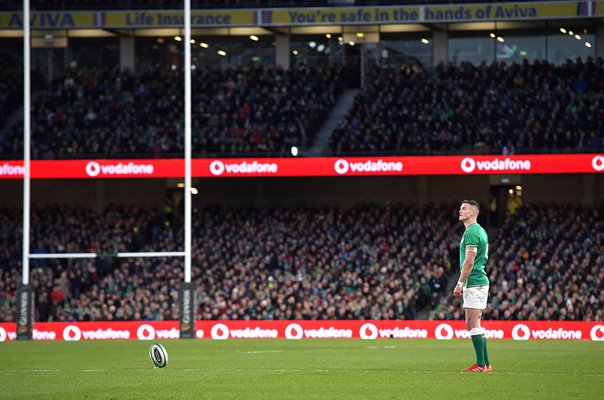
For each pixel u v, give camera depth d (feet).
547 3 492.54
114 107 535.19
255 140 508.53
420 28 551.59
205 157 483.51
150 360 231.50
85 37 570.46
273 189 537.65
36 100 549.54
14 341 356.18
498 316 413.18
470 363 209.15
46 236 501.15
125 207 539.70
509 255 453.58
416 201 525.75
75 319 435.12
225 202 541.75
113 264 485.15
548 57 540.93
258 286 449.06
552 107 499.51
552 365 198.80
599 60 513.45
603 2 485.56
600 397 132.36
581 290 420.77
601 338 382.83
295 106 526.98
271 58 565.94
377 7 510.58
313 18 514.68
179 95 539.29
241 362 216.33
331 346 310.24
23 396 141.49
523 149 469.16
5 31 562.66
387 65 556.10
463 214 163.53
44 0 530.68
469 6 501.15
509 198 518.37
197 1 526.16
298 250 478.18
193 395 137.90
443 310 418.51
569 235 464.24
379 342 344.49
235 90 538.88
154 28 526.98
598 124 485.56
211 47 568.82
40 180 541.75
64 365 214.90
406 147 490.08
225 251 484.74
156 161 463.42
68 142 516.32
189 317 357.61
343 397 132.98
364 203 527.40
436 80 524.52
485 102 508.12
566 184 510.58
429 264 455.63
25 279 362.12
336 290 442.09
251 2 530.27
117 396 138.41
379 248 471.62
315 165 459.32
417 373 168.96
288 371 178.81
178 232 497.46
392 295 429.79
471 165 449.89
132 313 434.30
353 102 533.96
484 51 548.31
